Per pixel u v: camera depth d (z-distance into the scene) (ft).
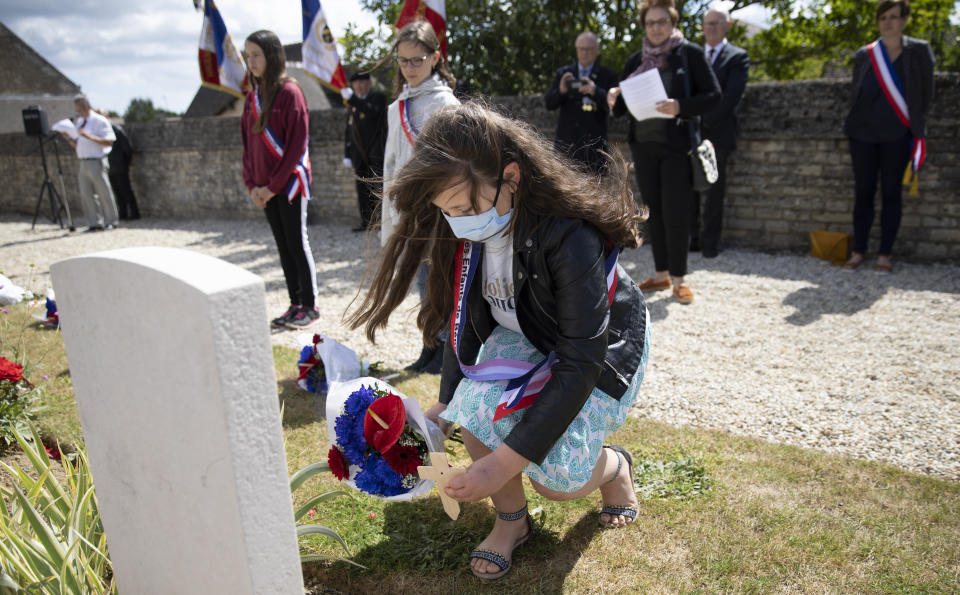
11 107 80.74
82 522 6.62
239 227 35.19
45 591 5.76
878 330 14.92
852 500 7.99
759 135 22.75
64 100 84.07
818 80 21.72
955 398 11.30
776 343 14.34
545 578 6.82
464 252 6.62
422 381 12.22
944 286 18.22
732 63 20.53
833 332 14.92
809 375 12.55
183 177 39.01
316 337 11.64
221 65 18.89
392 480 6.21
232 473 4.31
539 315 6.31
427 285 7.18
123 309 4.62
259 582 4.59
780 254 22.75
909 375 12.36
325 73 18.52
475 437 6.63
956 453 9.44
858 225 20.30
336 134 32.32
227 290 4.10
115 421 5.11
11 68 80.69
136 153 40.37
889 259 19.83
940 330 14.76
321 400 11.57
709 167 16.19
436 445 6.33
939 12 34.22
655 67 16.35
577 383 5.70
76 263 4.89
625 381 6.48
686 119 16.16
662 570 6.85
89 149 35.27
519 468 5.76
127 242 31.89
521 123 5.92
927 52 18.07
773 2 33.60
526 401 6.15
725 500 8.02
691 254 23.39
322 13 18.01
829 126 21.53
